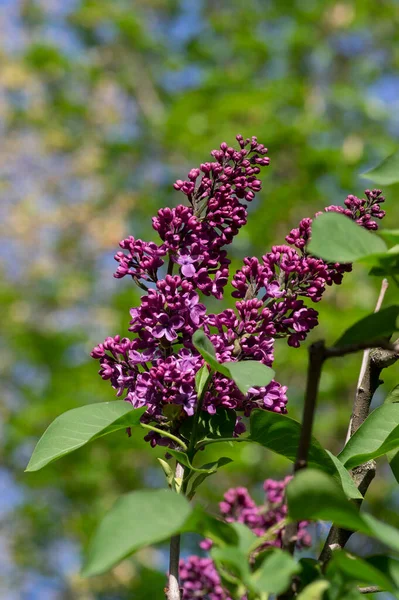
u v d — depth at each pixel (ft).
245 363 6.15
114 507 4.55
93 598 36.55
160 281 7.47
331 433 35.55
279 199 39.47
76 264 51.49
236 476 34.65
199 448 7.41
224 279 7.63
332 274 7.70
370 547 25.46
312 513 4.81
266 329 7.41
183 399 7.34
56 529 40.65
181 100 47.96
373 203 7.77
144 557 34.94
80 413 7.43
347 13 52.49
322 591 4.87
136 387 7.48
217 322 7.43
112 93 58.70
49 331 45.03
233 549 4.77
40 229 50.70
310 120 42.98
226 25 58.85
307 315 7.56
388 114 46.98
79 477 37.37
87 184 53.62
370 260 5.56
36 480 38.27
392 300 37.01
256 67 55.62
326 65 52.60
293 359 35.17
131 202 51.49
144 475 39.01
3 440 41.19
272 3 57.52
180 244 7.77
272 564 4.65
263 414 7.05
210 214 7.77
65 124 57.67
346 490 6.70
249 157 8.45
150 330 7.35
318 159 40.91
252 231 39.93
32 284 49.93
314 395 4.96
